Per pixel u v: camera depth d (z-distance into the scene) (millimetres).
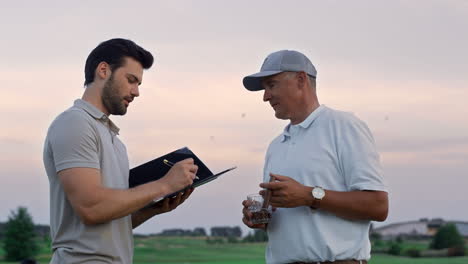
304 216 4555
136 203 3854
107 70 4105
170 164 4258
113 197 3807
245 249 67500
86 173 3822
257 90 5125
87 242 3902
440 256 54250
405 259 52125
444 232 55406
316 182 4582
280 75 4812
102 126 4070
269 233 4785
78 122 3895
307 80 4832
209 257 65750
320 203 4375
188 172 4008
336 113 4719
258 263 53406
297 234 4566
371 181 4434
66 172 3826
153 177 4223
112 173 4039
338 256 4469
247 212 4695
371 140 4633
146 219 4414
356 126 4613
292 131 4852
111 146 4090
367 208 4398
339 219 4504
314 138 4688
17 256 68375
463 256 53500
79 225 3932
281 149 4883
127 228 4133
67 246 3938
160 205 4398
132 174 4242
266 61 4945
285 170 4727
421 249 54219
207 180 4172
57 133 3891
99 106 4105
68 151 3834
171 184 3953
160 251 70000
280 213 4699
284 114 4863
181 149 4359
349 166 4527
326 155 4605
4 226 70125
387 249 56062
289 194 4348
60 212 3965
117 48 4117
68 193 3830
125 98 4129
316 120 4750
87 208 3787
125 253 4102
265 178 4992
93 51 4156
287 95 4801
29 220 69625
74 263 3893
